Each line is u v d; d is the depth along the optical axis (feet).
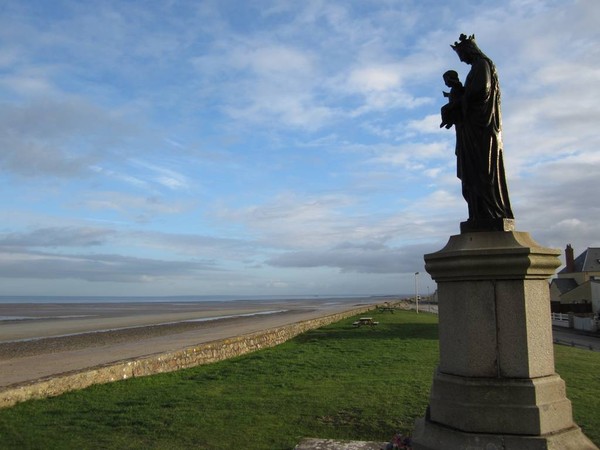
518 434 15.64
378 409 28.17
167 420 26.13
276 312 238.89
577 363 48.32
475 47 19.24
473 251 16.46
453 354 17.11
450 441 16.19
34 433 23.70
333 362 49.19
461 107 19.19
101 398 31.45
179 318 185.26
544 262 16.53
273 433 23.85
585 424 25.09
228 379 39.42
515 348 16.28
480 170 18.35
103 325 143.23
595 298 168.66
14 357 64.44
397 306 247.91
